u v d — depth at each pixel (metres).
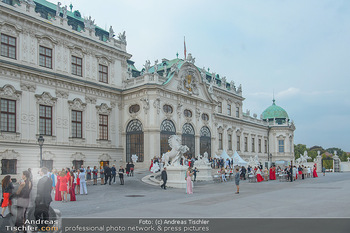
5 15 35.78
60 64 41.50
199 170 37.03
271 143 90.62
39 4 41.12
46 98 39.31
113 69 48.97
